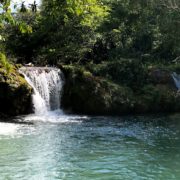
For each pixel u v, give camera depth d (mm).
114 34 22922
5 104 12516
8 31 24312
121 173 5680
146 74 17594
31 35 23250
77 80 15484
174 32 19625
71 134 9266
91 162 6352
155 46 23938
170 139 8727
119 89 15914
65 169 5852
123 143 8148
